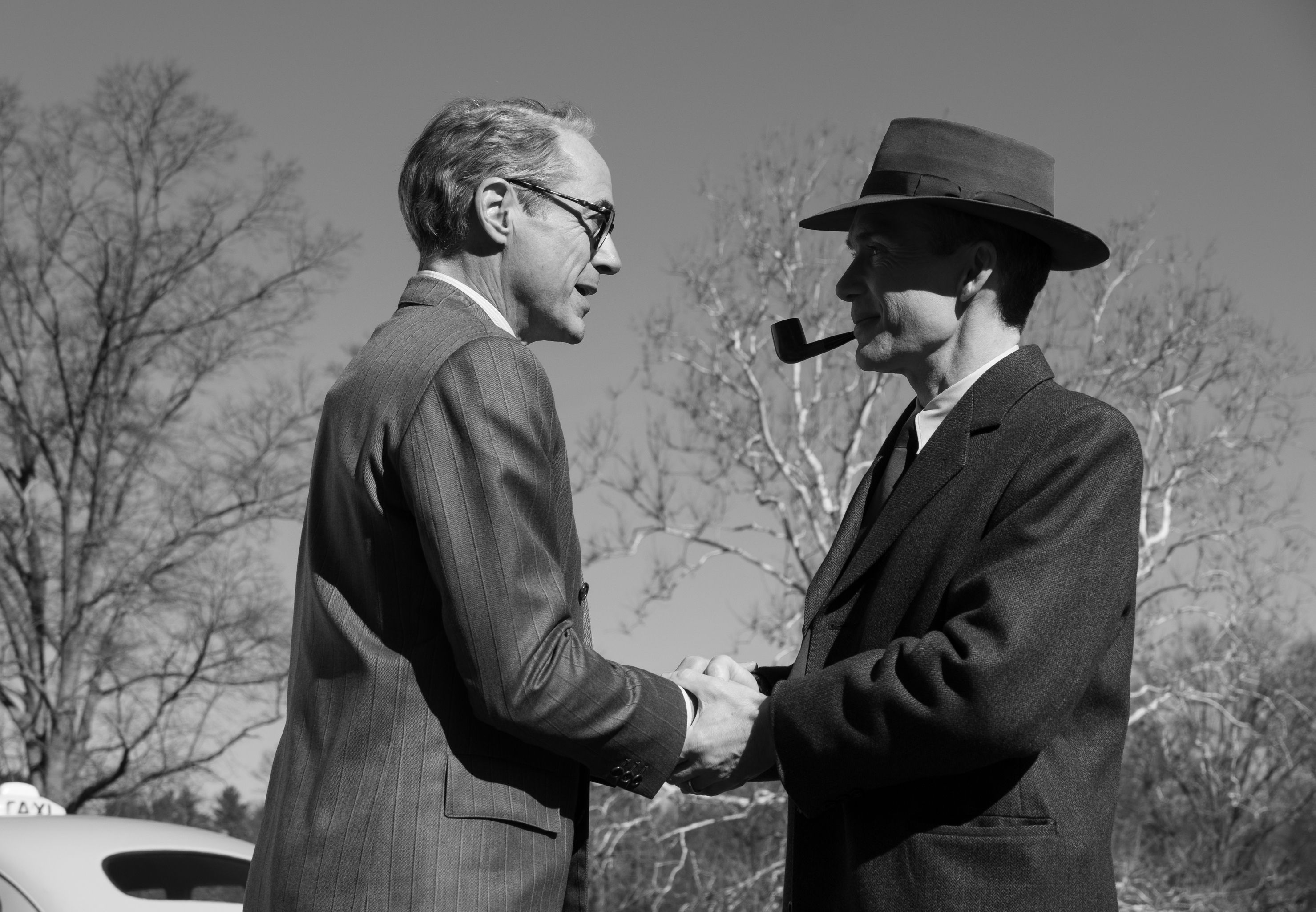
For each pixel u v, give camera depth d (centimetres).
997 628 205
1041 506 216
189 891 393
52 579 2012
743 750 227
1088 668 208
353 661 216
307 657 225
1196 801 2189
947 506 226
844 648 235
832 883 226
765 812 1550
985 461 227
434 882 204
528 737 210
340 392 226
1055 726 207
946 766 207
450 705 213
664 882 1504
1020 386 233
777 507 1708
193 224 2055
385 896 203
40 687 1947
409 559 215
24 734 1975
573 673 211
